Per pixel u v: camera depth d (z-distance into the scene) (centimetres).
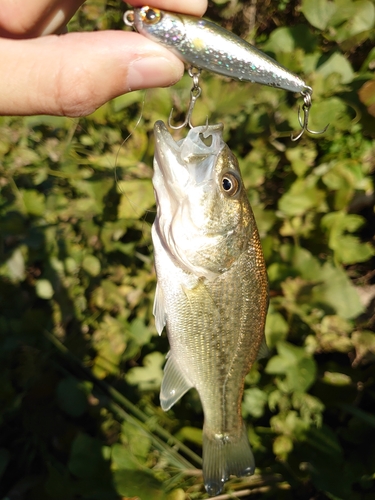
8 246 27
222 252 13
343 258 19
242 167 20
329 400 20
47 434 23
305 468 19
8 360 24
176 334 13
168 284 13
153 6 10
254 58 10
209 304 13
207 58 10
